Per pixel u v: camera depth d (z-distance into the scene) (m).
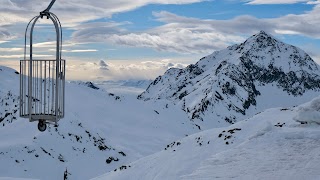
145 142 135.62
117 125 149.50
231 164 22.66
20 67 11.66
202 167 23.31
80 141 86.31
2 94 117.50
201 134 43.75
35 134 81.81
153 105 191.88
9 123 96.19
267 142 26.61
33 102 11.52
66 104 149.12
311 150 23.36
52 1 11.45
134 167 42.91
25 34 11.71
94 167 79.44
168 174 36.00
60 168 73.75
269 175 19.02
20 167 69.25
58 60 11.52
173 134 158.12
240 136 38.56
